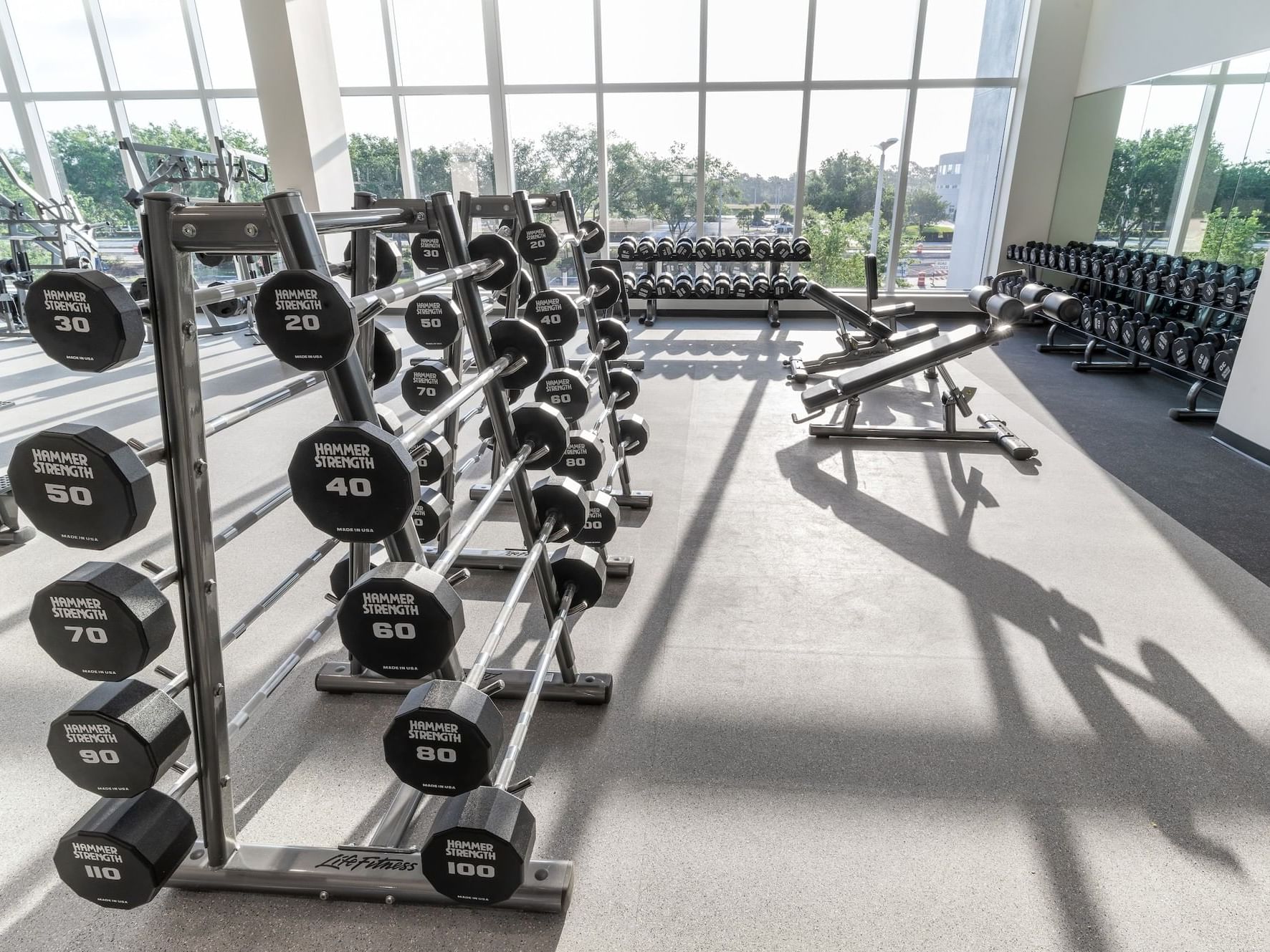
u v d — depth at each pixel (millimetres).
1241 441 3184
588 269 2779
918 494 2781
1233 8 3889
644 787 1412
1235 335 3746
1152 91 4656
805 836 1304
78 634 851
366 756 1499
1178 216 4344
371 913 1168
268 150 5352
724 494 2791
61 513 820
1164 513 2598
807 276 6750
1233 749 1497
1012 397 4035
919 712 1612
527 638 1893
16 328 5980
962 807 1362
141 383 4535
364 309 926
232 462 3104
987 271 6535
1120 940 1119
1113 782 1418
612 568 2182
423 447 1690
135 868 954
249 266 5664
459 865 977
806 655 1817
